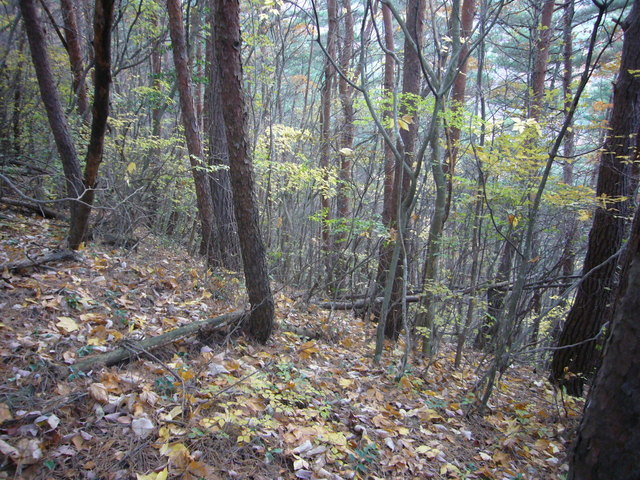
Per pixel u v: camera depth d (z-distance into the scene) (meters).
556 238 7.28
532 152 4.57
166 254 6.58
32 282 3.98
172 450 2.59
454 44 5.07
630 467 1.46
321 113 9.49
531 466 3.85
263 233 8.44
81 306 3.90
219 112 6.88
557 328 7.61
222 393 3.27
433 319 6.16
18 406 2.57
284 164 7.43
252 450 2.84
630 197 5.54
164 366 3.26
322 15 13.01
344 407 3.80
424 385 5.07
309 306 6.87
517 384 6.24
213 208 6.82
